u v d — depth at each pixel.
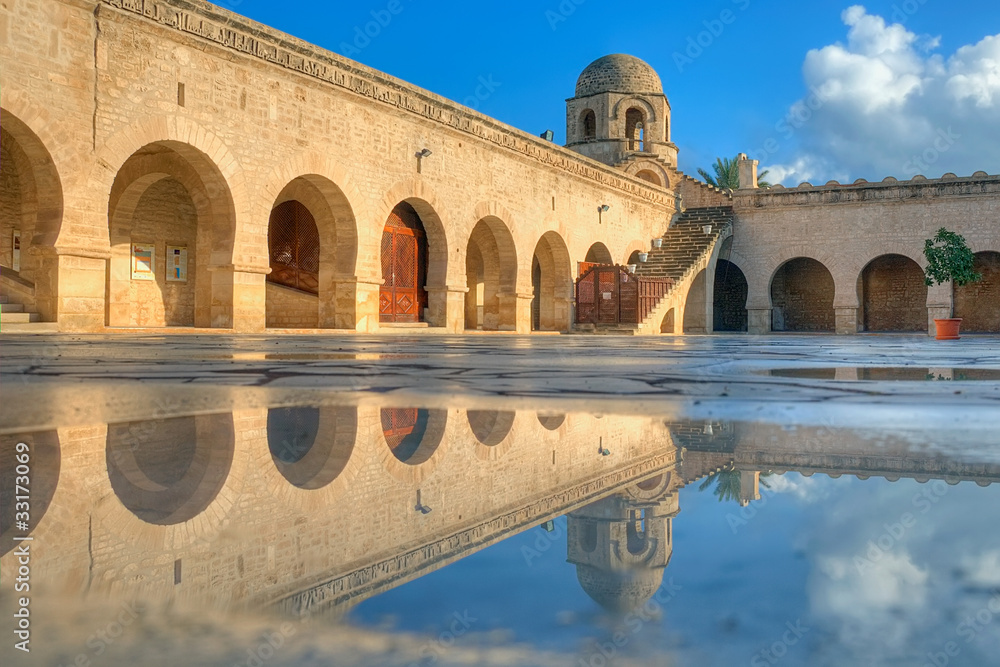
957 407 2.46
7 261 16.84
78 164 13.23
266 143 16.84
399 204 23.33
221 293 16.45
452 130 22.45
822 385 3.58
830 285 38.06
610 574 0.80
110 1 13.54
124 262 17.53
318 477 1.41
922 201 32.59
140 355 6.16
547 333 27.33
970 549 0.84
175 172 17.14
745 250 36.16
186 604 0.72
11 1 12.15
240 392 3.00
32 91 12.48
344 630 0.65
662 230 36.16
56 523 1.03
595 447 1.71
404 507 1.18
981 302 34.75
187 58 15.10
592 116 38.53
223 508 1.15
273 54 16.81
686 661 0.57
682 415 2.28
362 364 5.35
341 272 19.39
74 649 0.59
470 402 2.70
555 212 28.03
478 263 29.02
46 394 2.81
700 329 33.66
